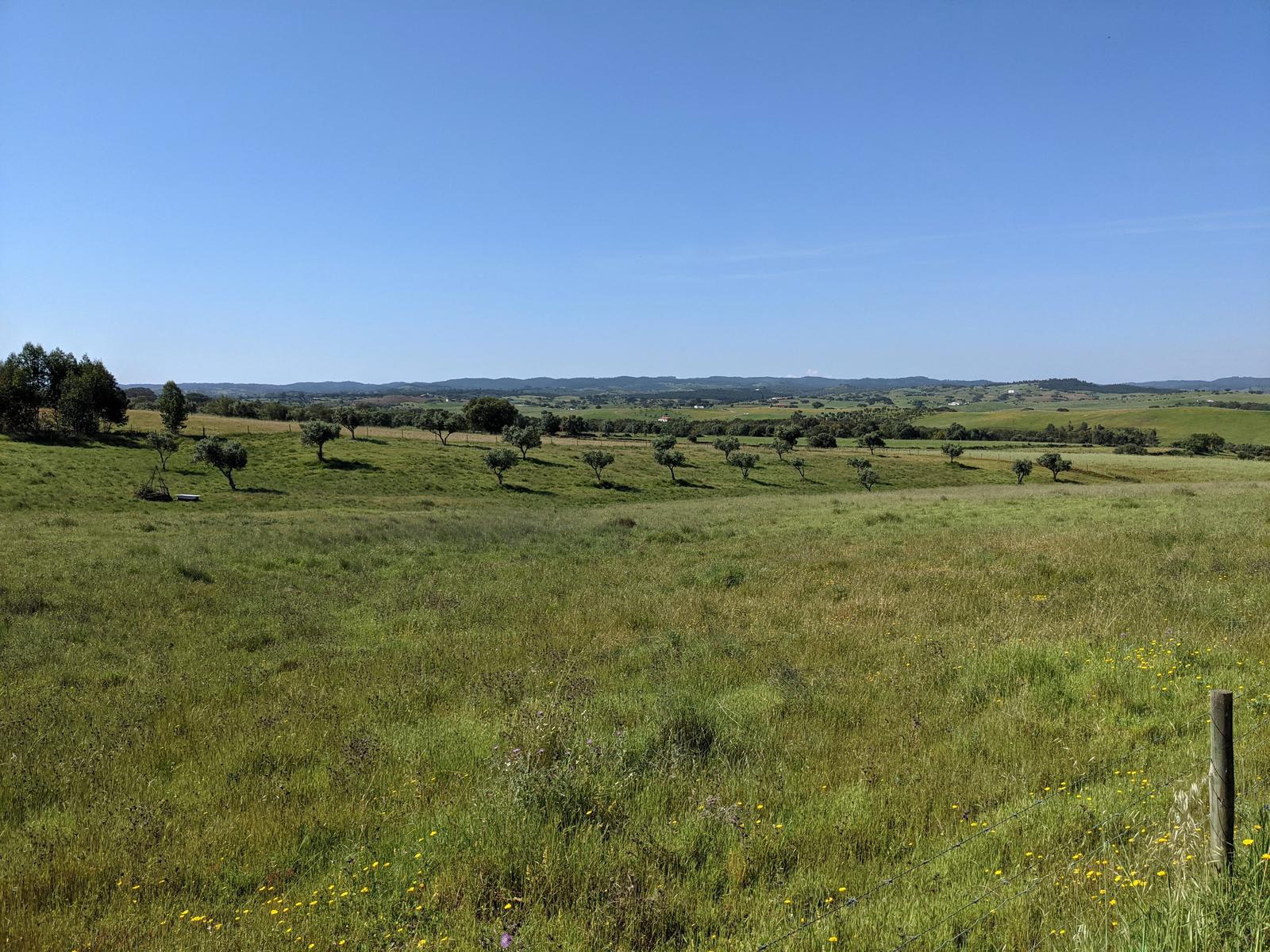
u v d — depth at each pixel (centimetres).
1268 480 6206
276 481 6681
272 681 1102
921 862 507
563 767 633
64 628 1403
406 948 437
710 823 571
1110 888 434
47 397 9456
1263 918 354
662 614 1441
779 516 3675
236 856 589
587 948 431
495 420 12825
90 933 488
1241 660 896
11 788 733
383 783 713
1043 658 937
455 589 1833
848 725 796
